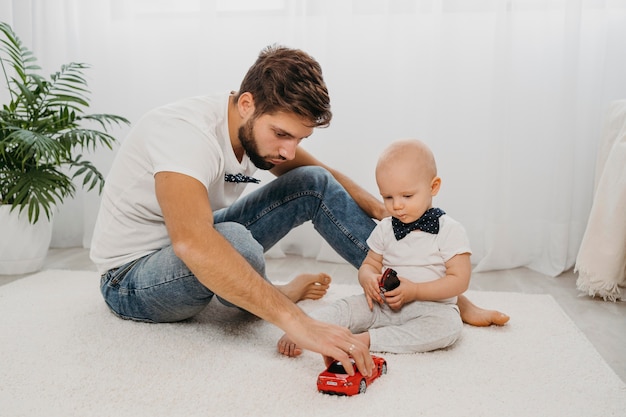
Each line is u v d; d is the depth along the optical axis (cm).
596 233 178
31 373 113
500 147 219
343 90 231
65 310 153
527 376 114
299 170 159
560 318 153
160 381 110
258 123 119
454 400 103
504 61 217
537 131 223
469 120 226
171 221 109
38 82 204
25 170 212
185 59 243
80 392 106
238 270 106
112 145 247
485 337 138
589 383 111
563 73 216
